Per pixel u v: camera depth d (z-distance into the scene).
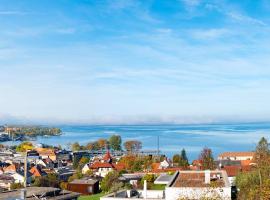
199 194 47.88
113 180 102.88
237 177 67.69
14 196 49.22
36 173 147.12
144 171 132.50
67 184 105.50
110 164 153.12
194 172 62.22
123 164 161.50
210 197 44.03
